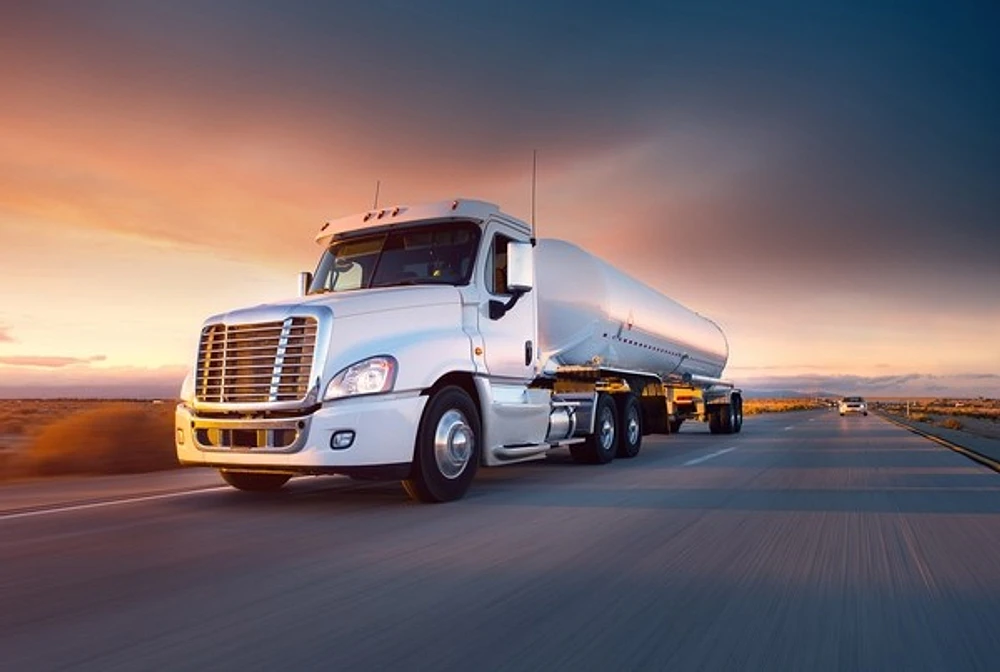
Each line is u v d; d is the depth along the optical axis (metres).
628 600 4.09
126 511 7.01
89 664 3.11
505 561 4.99
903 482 9.58
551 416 9.98
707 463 12.12
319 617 3.74
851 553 5.33
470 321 8.09
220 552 5.23
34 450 11.30
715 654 3.28
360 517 6.65
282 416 6.80
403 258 8.62
